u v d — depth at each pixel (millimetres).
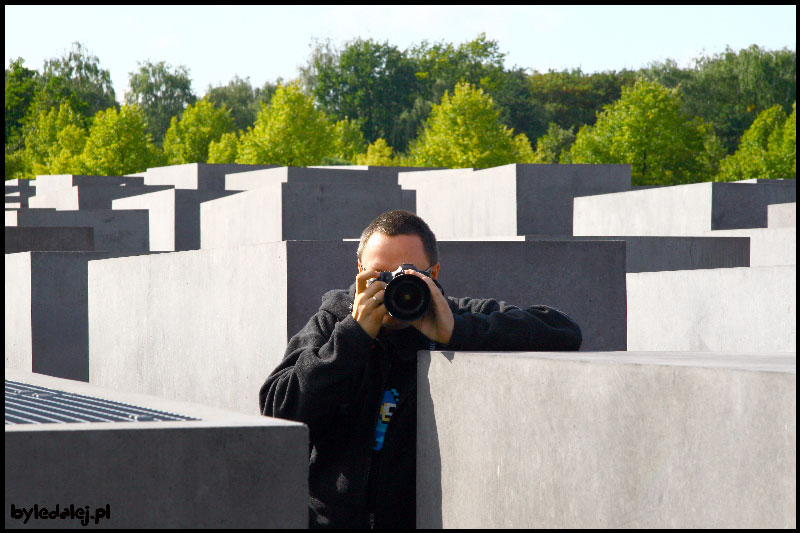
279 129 45281
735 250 11164
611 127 45781
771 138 49000
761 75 66688
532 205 19422
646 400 1521
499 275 4770
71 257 8812
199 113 62344
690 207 16672
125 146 49844
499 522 1900
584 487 1657
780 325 6512
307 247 4512
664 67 71938
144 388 6727
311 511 2369
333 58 87000
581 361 1677
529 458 1811
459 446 2062
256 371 4906
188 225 19156
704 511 1389
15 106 74375
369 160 57719
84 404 1942
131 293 6961
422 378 2250
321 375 2223
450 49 89938
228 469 1431
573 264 4879
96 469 1376
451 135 46531
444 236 21734
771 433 1272
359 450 2320
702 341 7434
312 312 4516
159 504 1400
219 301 5449
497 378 1917
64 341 8789
